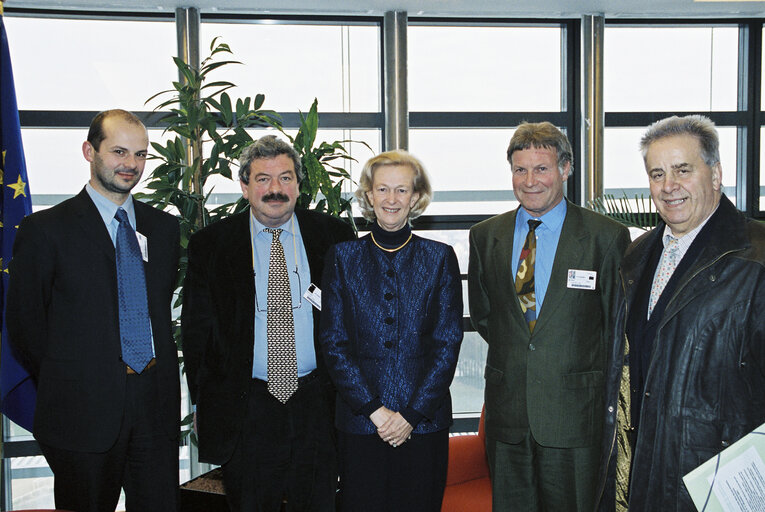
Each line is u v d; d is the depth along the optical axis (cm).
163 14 402
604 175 430
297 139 323
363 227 421
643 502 167
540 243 221
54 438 213
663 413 164
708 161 164
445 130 429
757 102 432
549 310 210
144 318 223
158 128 406
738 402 156
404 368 198
